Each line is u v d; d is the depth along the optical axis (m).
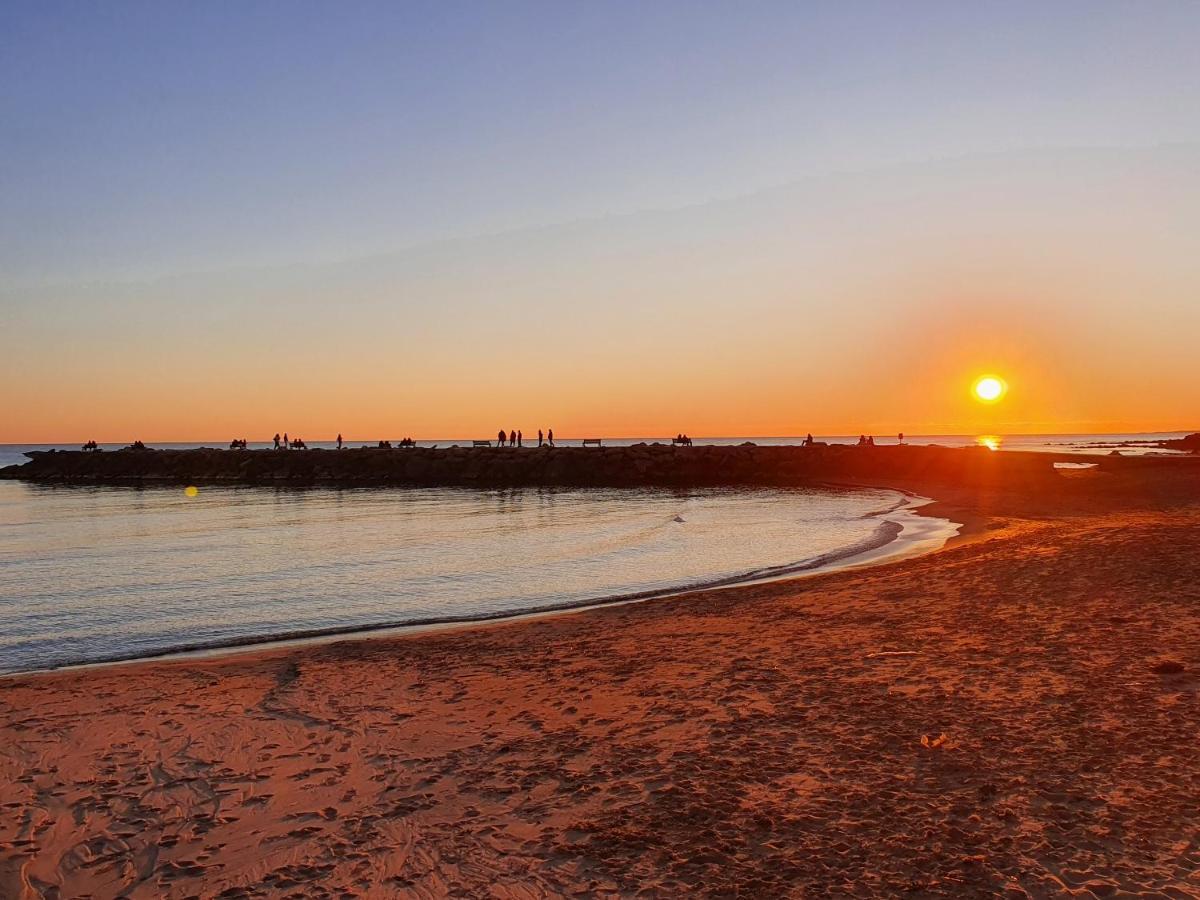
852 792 7.39
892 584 17.27
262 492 60.62
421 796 7.79
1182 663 10.39
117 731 9.81
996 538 24.42
